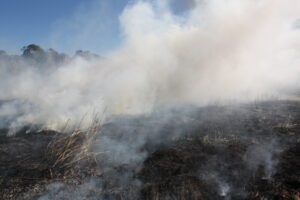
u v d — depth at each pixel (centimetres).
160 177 383
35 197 340
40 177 385
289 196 307
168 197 332
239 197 325
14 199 335
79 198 340
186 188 345
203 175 378
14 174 391
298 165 380
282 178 350
